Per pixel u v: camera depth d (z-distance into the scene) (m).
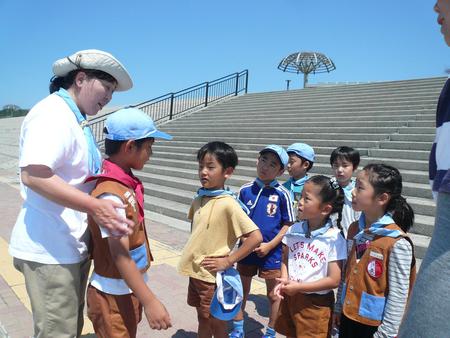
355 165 3.48
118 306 1.98
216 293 2.44
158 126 14.28
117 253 1.81
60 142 1.83
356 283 2.21
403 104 9.97
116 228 1.75
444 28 1.33
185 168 9.76
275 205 3.11
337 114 10.60
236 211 2.53
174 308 3.57
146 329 3.22
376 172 2.22
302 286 2.34
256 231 2.50
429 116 8.30
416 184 6.00
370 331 2.16
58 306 1.96
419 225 4.94
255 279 4.36
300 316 2.42
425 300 1.15
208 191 2.63
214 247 2.54
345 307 2.24
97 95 2.05
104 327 1.99
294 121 11.16
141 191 2.06
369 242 2.19
